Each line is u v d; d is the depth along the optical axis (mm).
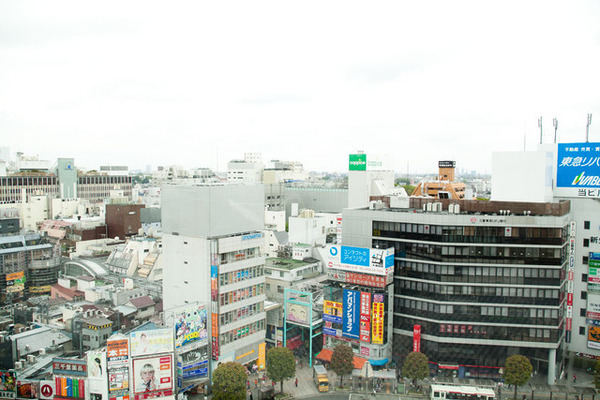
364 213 117938
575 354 116250
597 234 112000
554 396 101500
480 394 95312
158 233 190375
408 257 112625
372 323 109062
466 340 108562
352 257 112688
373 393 101625
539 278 105875
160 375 87500
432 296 109562
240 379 91312
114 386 84938
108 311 115812
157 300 132375
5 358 95062
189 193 103375
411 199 127688
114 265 165000
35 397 89188
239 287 106000
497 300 107438
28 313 131500
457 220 107312
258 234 111688
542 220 104875
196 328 96312
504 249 106812
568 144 115938
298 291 118312
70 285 156000
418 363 100812
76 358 90000
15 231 182250
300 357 121062
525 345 107062
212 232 100875
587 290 113500
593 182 112938
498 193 116750
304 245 150250
